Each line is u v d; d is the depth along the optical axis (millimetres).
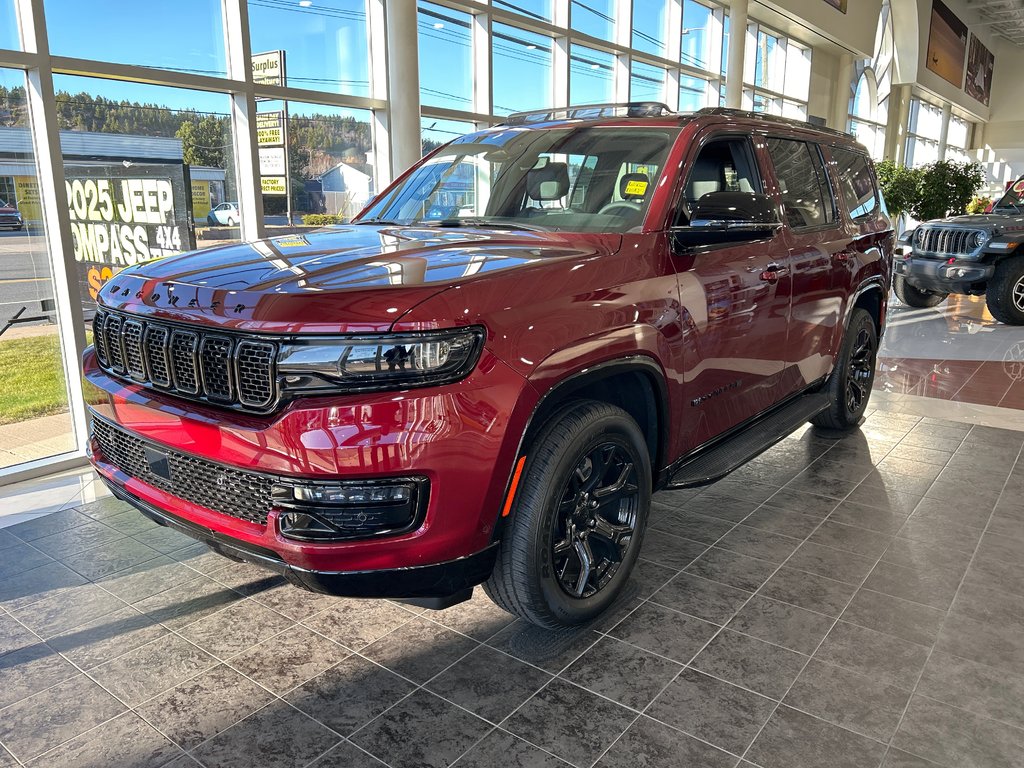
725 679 2168
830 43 16312
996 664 2240
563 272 2139
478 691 2119
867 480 3752
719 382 2812
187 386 2008
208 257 2307
